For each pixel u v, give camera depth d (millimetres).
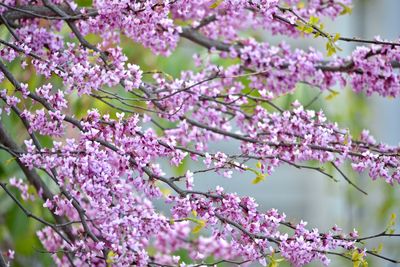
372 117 14508
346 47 16672
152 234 5758
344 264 12570
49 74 5770
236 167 5863
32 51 6348
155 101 6418
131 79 6031
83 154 5625
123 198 5750
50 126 5734
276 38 13023
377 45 6734
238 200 5738
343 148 6199
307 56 6980
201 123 6707
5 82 8570
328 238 5828
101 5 6082
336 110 12086
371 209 14422
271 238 5742
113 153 5895
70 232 7039
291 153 6273
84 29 6375
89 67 5793
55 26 6676
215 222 5723
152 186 5828
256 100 6863
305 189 17500
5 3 6562
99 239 6535
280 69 7039
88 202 7309
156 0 5988
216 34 7418
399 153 6297
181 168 10820
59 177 5758
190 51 10352
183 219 5641
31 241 10398
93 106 8906
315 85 7055
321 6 7234
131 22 5957
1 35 7656
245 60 7129
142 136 5785
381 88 6801
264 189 17391
